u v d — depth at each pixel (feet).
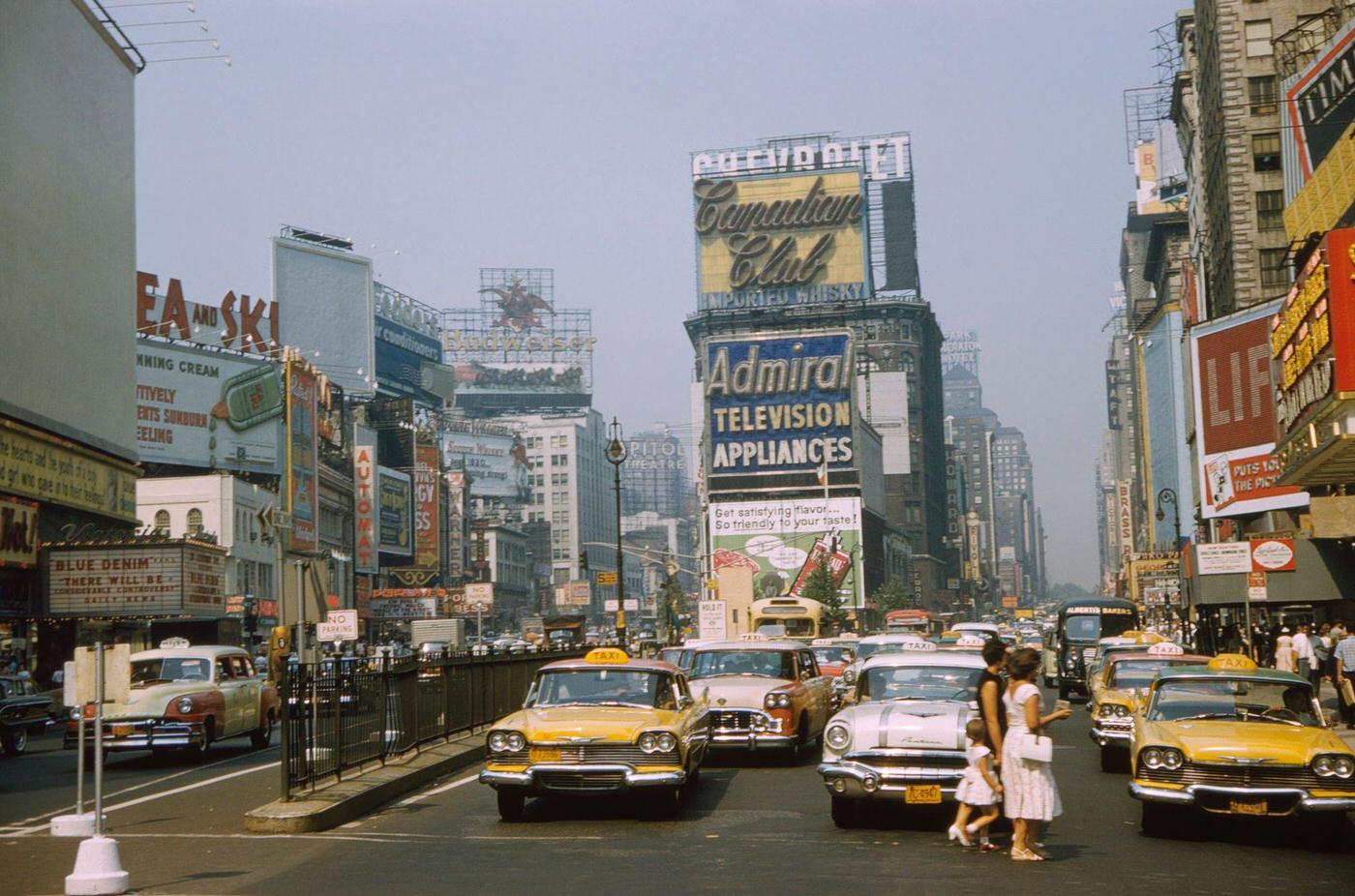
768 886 38.34
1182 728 48.83
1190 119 381.60
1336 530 111.65
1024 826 43.04
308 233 545.85
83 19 219.20
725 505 423.23
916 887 38.22
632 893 37.40
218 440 370.53
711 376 462.19
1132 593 416.87
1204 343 222.07
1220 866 42.11
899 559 620.90
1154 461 437.99
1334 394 95.20
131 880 41.39
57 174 206.28
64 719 150.10
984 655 45.11
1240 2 273.13
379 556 486.38
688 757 54.65
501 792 52.75
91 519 220.23
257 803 61.05
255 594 321.73
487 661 93.91
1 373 184.85
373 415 512.22
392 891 38.19
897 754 48.49
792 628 169.17
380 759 67.31
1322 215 198.39
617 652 59.21
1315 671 122.21
